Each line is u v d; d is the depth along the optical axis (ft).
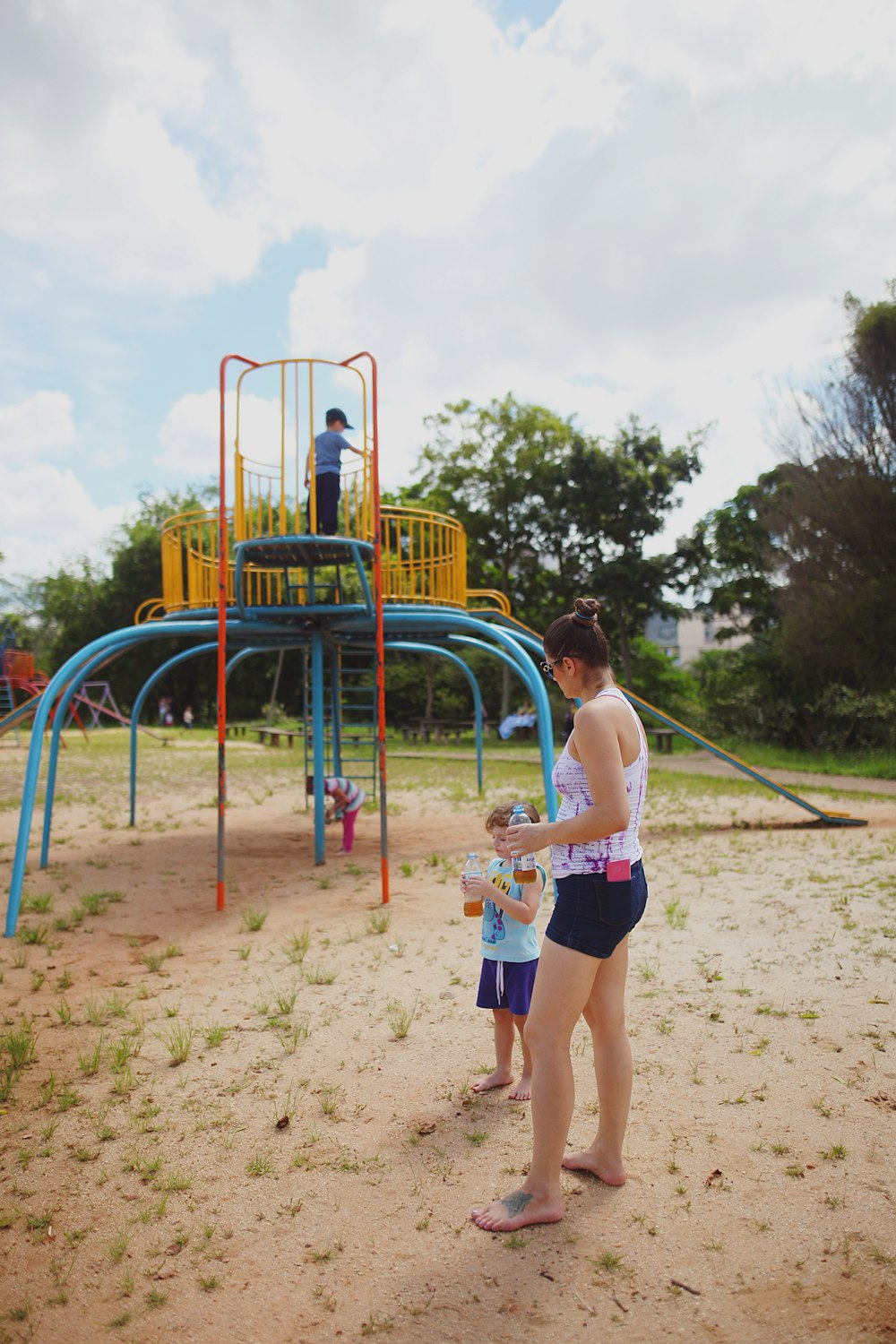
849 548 69.36
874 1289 7.47
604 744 8.27
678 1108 10.80
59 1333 7.32
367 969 16.90
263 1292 7.74
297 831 35.22
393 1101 11.35
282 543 24.06
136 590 154.51
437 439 101.81
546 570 104.58
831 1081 11.44
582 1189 9.17
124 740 101.76
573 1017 8.62
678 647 191.62
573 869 8.57
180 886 25.23
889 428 67.87
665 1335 7.03
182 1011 14.90
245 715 157.48
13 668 100.22
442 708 122.11
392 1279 7.85
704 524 96.07
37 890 24.93
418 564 29.94
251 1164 9.89
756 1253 8.02
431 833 33.83
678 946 17.62
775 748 77.05
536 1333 7.10
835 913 19.89
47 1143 10.54
